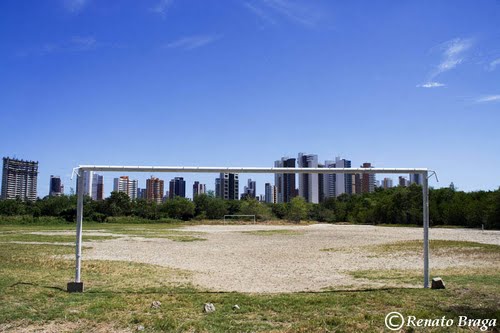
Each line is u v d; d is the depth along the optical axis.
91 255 20.91
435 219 58.72
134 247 26.03
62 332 7.55
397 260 19.14
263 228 52.88
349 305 9.42
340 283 12.91
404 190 65.75
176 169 11.70
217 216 84.00
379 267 16.88
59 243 27.38
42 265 16.33
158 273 15.11
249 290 11.89
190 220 78.88
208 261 19.31
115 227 52.88
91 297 10.36
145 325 7.94
